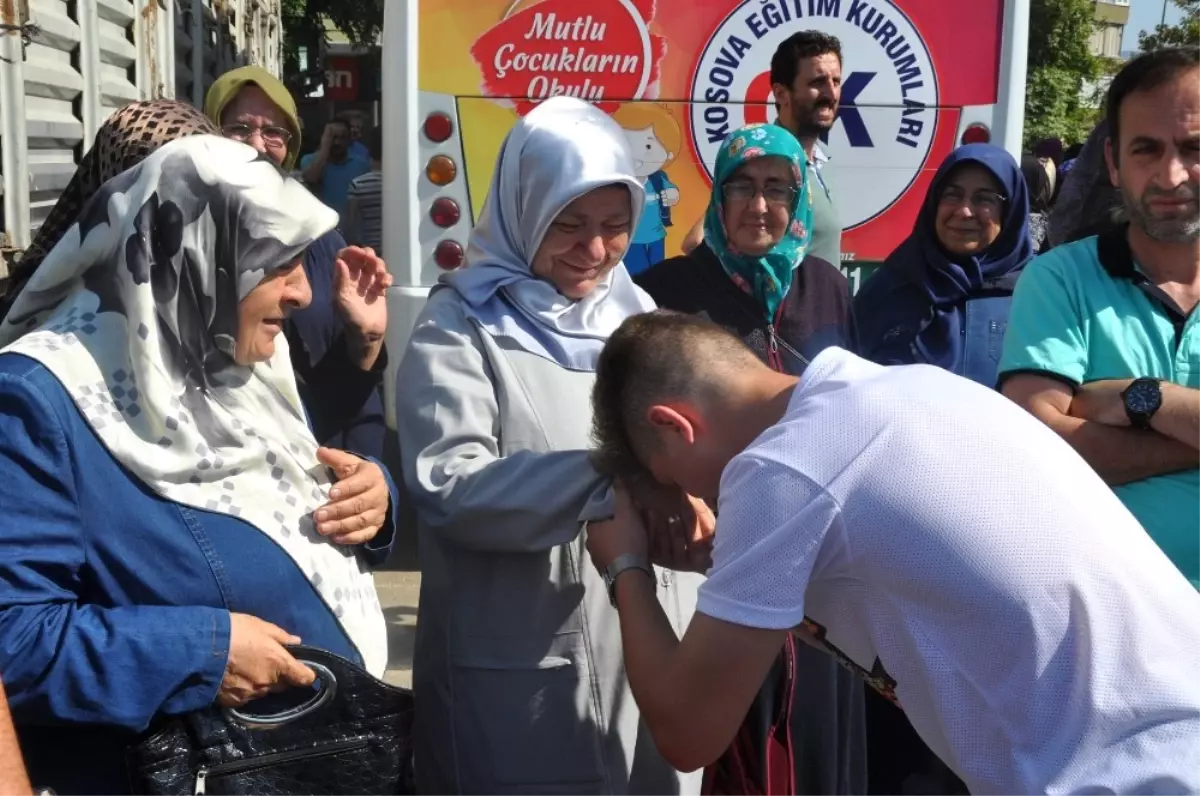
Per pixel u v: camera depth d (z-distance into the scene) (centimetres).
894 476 145
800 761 234
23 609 152
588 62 470
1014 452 148
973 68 477
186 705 159
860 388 154
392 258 482
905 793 284
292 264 180
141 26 551
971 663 144
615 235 222
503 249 222
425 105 472
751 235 283
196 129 197
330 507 184
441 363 210
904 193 484
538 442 208
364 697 173
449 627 211
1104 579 143
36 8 372
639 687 168
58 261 168
